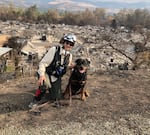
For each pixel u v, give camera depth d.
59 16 96.31
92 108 3.21
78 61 3.29
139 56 6.50
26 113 3.04
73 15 94.75
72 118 2.97
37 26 73.62
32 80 4.37
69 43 3.01
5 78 7.61
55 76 3.10
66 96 3.42
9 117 2.94
